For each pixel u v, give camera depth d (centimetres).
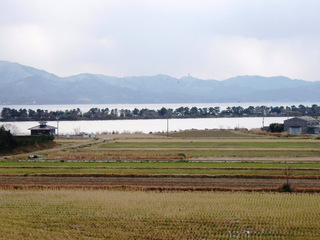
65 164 7306
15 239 3312
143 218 3866
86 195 4831
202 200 4522
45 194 4925
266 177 5866
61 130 19738
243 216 3894
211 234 3412
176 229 3547
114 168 6756
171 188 5228
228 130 16750
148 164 7219
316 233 3422
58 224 3719
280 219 3794
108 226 3650
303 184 5412
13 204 4441
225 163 7288
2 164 7325
